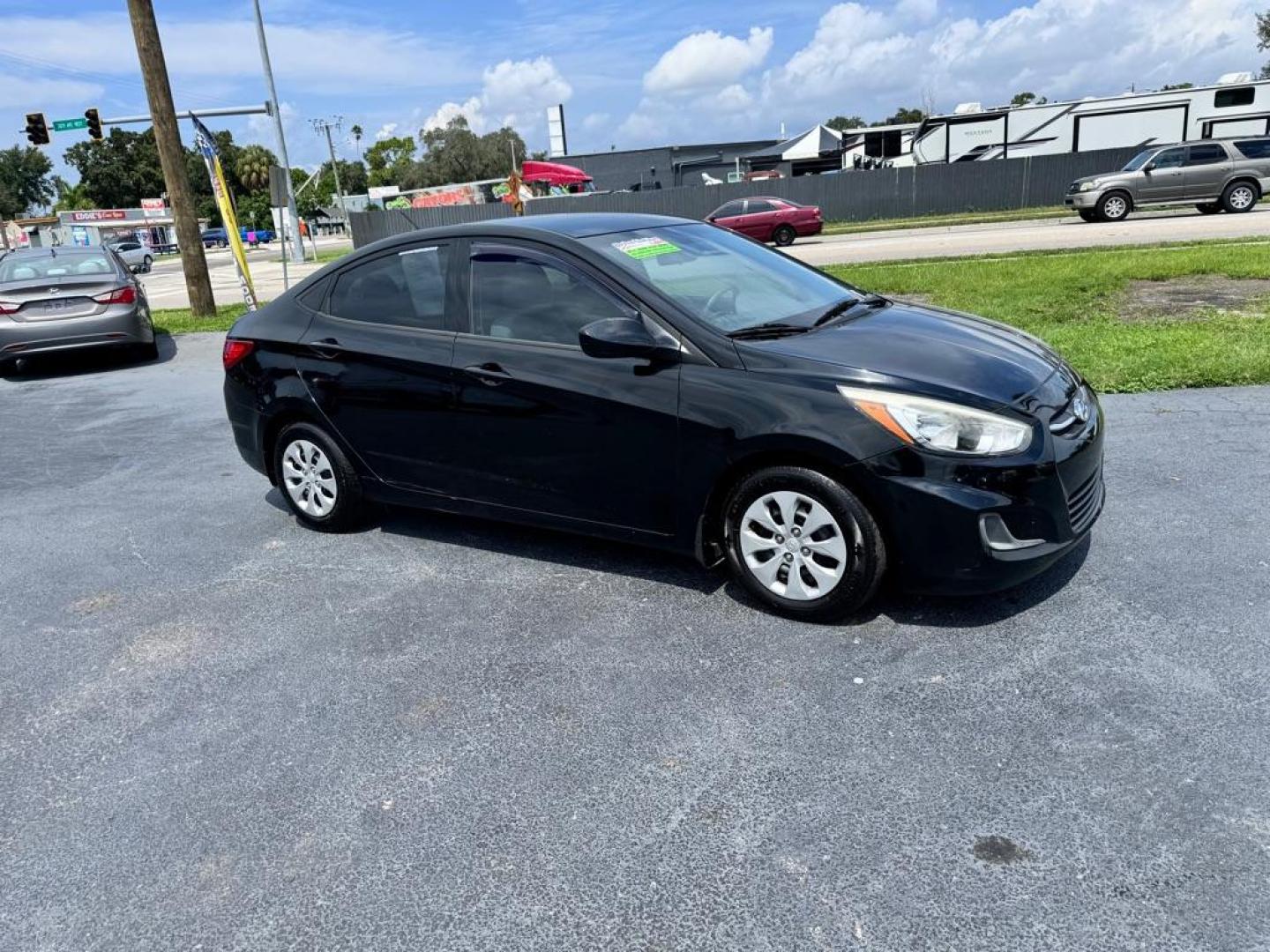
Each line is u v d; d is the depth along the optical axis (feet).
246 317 17.40
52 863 8.68
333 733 10.50
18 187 410.52
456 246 14.62
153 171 346.74
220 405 28.84
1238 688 10.02
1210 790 8.54
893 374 11.41
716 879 7.93
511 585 14.06
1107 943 7.00
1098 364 23.29
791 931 7.33
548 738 10.12
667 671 11.29
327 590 14.40
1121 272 39.47
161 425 26.58
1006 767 9.07
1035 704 10.02
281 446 16.89
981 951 7.02
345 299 15.92
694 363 12.29
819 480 11.42
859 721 9.98
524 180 148.25
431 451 14.90
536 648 12.08
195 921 7.88
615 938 7.39
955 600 12.41
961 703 10.16
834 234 92.73
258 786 9.62
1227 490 15.47
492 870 8.23
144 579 15.34
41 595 14.94
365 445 15.74
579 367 13.07
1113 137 106.01
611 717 10.43
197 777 9.86
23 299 35.14
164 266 170.30
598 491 13.32
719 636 12.01
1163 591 12.21
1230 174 72.90
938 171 109.70
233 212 42.93
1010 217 96.48
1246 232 56.03
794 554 11.98
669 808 8.86
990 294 36.76
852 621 12.10
